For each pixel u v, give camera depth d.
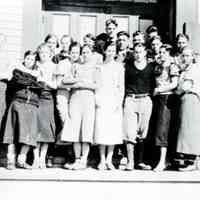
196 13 7.76
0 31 7.60
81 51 6.39
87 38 6.36
